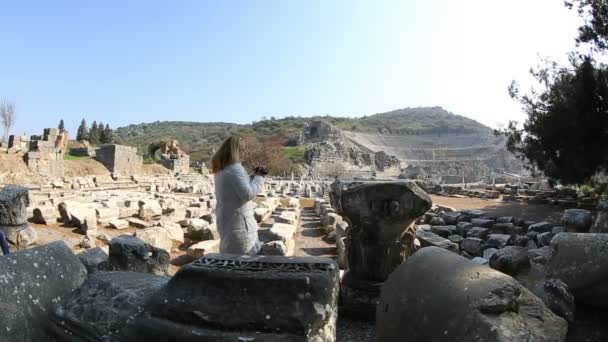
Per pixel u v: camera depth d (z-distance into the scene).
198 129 162.50
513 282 2.82
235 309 2.68
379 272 5.22
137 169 53.22
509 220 15.03
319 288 2.72
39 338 3.21
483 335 2.55
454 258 3.44
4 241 6.47
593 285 3.46
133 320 2.95
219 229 4.85
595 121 17.45
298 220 18.20
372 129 161.88
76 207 13.06
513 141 23.23
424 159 124.62
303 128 128.25
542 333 2.60
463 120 189.62
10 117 48.12
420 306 3.17
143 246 5.48
